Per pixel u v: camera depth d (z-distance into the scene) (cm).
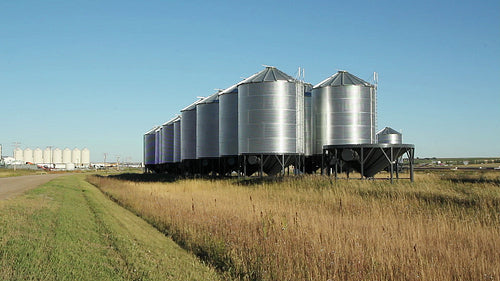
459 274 1095
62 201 2986
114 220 2180
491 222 1808
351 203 2352
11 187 4344
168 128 8912
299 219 1734
